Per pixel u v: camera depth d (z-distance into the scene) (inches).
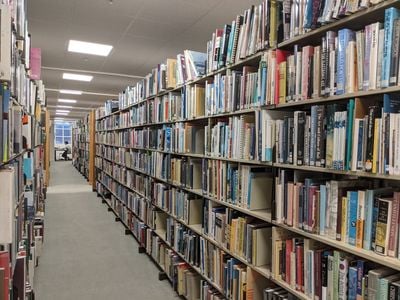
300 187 63.1
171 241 126.8
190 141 112.1
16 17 70.4
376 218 48.9
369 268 51.1
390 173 45.4
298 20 62.8
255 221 81.8
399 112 46.6
